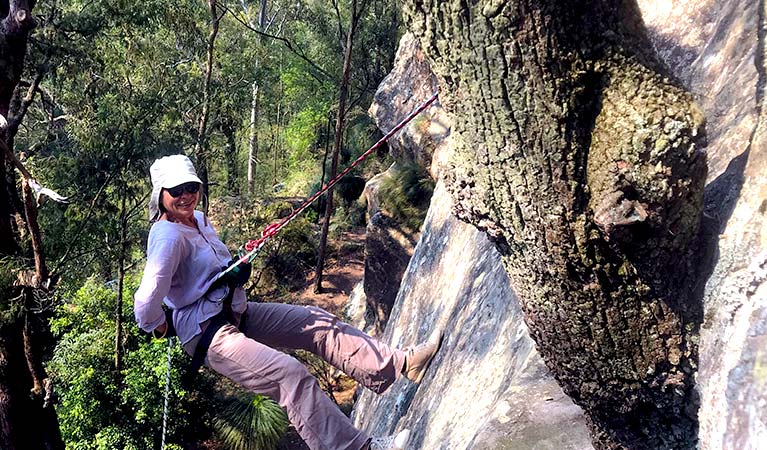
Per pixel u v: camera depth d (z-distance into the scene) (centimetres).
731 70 246
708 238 195
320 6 2367
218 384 1252
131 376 1202
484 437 271
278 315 274
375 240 1162
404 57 1080
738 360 174
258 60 1873
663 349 191
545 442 261
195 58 1673
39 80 1125
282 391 244
